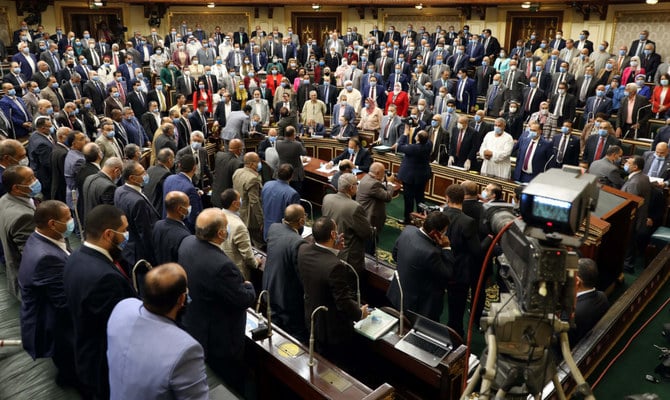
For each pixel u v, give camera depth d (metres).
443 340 3.68
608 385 4.65
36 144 7.00
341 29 19.28
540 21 16.02
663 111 10.46
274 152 8.59
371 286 5.09
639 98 9.98
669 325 5.23
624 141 9.75
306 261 3.70
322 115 11.55
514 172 8.45
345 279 3.65
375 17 18.56
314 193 8.88
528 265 1.72
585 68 12.14
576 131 10.50
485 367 1.73
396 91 11.95
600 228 5.27
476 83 13.65
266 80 13.58
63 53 13.98
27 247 3.27
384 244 7.55
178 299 2.29
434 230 4.19
